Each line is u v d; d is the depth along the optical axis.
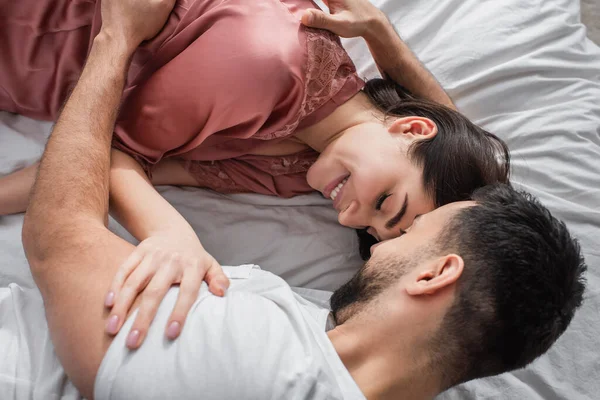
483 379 1.09
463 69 1.32
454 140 0.98
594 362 1.11
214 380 0.71
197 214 1.15
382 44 1.14
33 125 1.22
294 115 0.99
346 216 1.01
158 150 1.01
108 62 0.96
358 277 0.88
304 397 0.72
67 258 0.80
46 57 1.13
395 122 1.00
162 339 0.74
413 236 0.87
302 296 1.11
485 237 0.82
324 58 0.99
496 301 0.80
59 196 0.84
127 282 0.79
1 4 1.06
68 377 0.82
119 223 1.01
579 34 1.41
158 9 1.00
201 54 0.96
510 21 1.37
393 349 0.81
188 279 0.82
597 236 1.19
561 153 1.27
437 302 0.81
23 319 0.90
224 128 1.00
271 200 1.18
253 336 0.74
